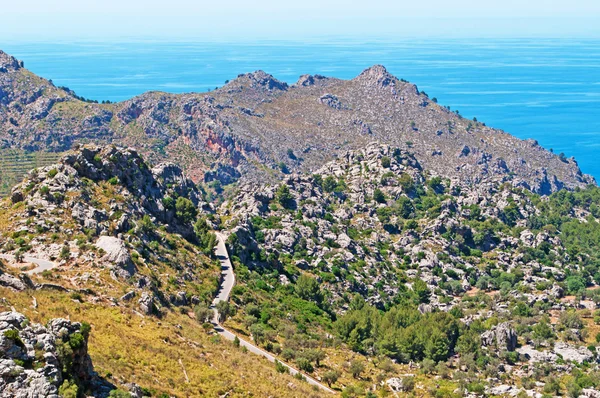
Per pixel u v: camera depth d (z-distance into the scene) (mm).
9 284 119000
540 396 156375
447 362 181500
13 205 174625
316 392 133250
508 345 193625
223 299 183000
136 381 101812
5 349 78625
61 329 88062
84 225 168875
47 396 75875
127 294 138625
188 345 129625
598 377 171625
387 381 158750
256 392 118500
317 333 188125
